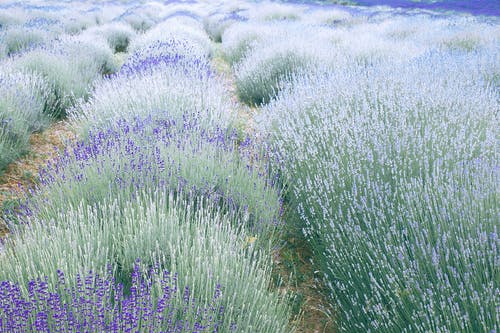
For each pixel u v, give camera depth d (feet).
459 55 29.27
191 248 9.70
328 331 10.12
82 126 20.02
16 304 7.55
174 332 7.59
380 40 36.86
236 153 16.38
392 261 9.34
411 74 21.08
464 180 11.02
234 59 41.91
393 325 8.53
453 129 14.01
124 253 10.09
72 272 8.79
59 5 98.32
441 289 7.93
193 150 14.96
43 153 19.89
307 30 45.60
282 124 17.60
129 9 92.63
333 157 13.79
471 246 9.04
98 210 12.09
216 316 8.14
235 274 9.32
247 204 12.98
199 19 83.51
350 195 12.09
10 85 21.68
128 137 16.22
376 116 15.12
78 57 32.01
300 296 11.10
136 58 31.76
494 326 7.04
